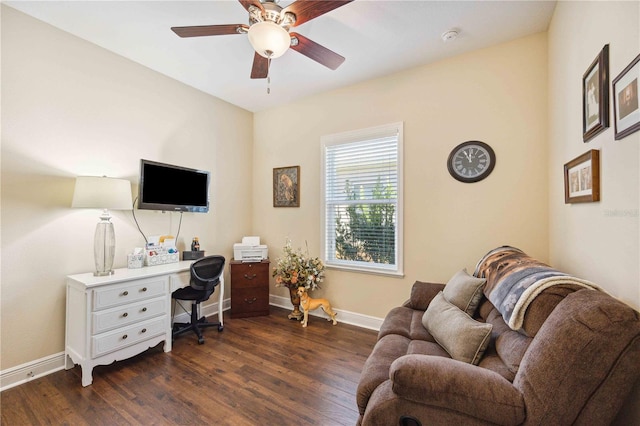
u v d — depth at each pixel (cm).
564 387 93
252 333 305
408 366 112
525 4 207
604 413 90
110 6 209
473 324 151
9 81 212
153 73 304
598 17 139
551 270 140
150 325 251
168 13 217
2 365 208
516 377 109
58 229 236
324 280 354
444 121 280
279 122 399
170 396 199
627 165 113
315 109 366
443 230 281
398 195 304
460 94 273
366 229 331
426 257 290
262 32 170
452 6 208
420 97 293
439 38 248
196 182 334
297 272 338
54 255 234
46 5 208
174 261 305
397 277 306
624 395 89
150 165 283
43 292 228
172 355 257
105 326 222
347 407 188
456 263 276
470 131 268
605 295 105
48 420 175
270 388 208
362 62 286
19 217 217
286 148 392
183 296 288
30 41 221
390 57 277
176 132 326
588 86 149
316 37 245
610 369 89
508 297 140
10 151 212
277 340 288
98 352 218
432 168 287
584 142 159
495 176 258
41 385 211
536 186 242
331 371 230
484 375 108
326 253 355
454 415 106
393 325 207
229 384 212
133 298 239
